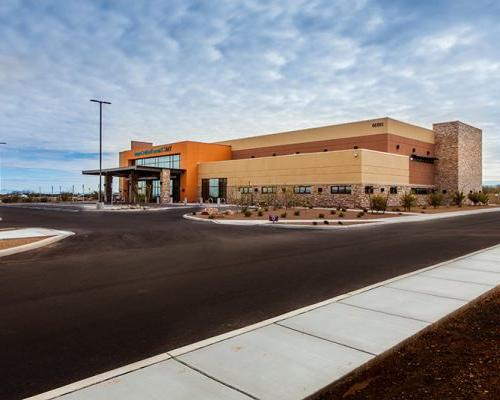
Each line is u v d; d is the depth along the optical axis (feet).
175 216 105.19
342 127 175.63
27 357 15.25
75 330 18.34
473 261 34.86
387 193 152.87
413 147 177.78
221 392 12.02
